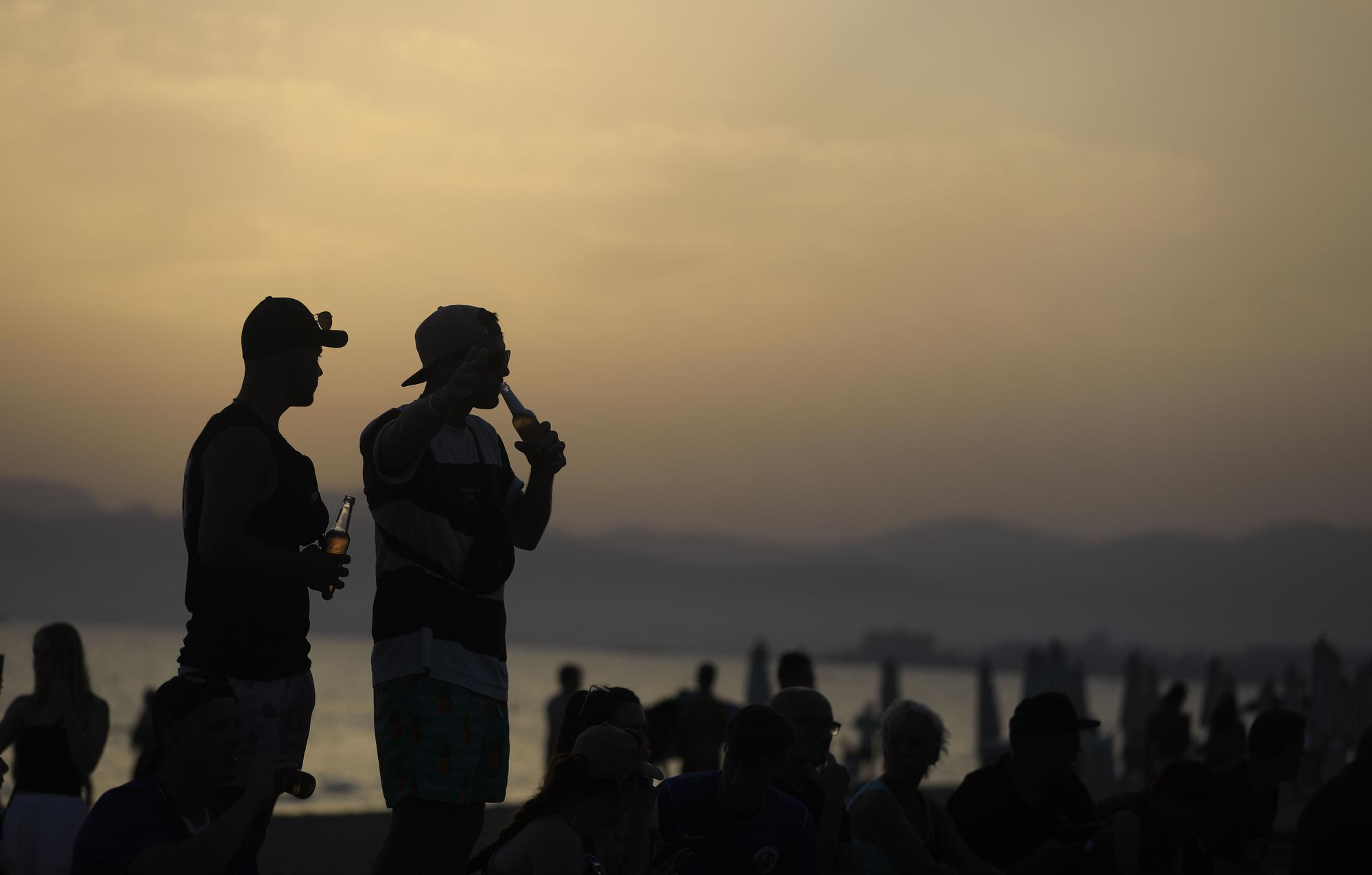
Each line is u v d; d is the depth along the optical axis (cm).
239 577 1565
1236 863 2917
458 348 1711
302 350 1634
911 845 2370
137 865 1454
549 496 1762
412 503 1655
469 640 1667
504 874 1689
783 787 2400
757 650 9169
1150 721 7100
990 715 10831
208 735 1506
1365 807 2675
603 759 1731
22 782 2584
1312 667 9231
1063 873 2559
